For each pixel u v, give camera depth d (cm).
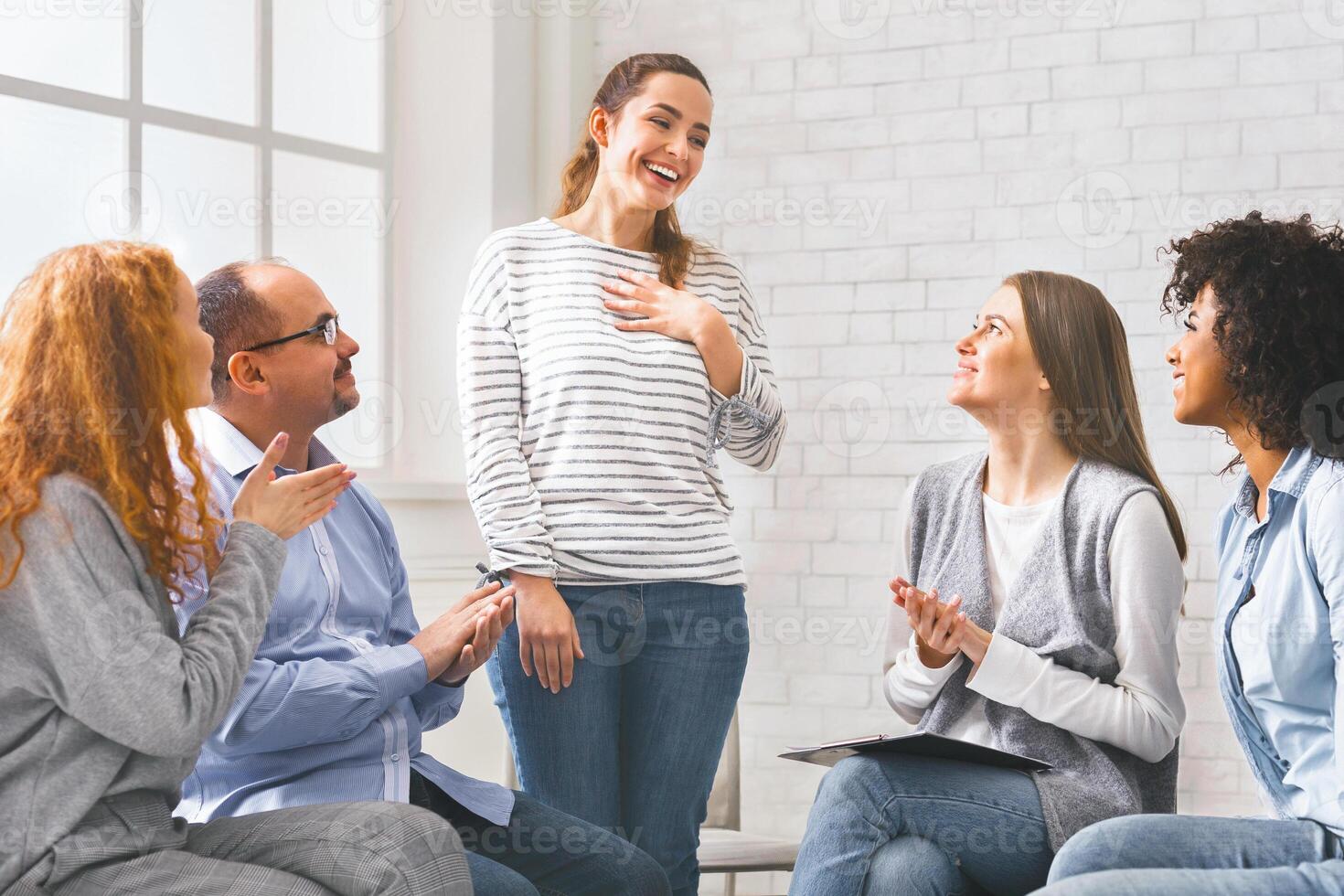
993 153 303
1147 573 176
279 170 288
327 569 174
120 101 256
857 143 315
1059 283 194
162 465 137
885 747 171
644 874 178
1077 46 296
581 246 202
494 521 187
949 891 164
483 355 196
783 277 321
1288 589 147
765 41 324
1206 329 162
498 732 318
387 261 312
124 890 129
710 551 193
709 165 328
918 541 204
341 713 161
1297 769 148
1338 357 151
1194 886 133
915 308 309
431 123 321
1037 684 174
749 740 319
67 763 129
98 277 137
